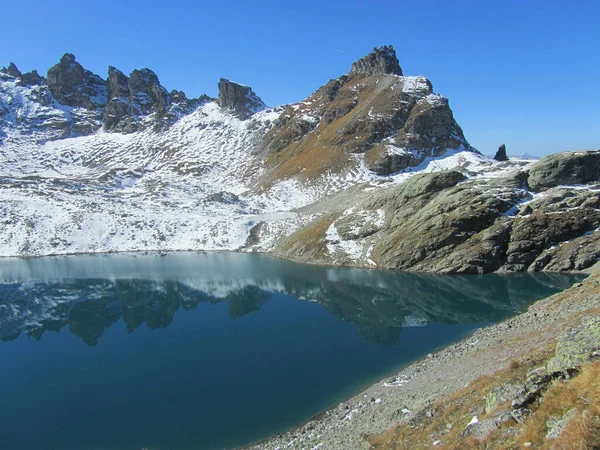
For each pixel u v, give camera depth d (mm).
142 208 151250
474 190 90000
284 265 98625
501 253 79250
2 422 35312
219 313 65688
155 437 31844
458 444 16125
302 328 56531
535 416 14242
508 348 32750
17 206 140750
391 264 88062
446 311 60062
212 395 38125
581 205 79750
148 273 94938
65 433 33156
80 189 170875
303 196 159625
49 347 54219
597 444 11195
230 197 169500
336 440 25609
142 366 46281
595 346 15109
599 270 45500
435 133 174500
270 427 32156
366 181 151250
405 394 30641
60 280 90625
